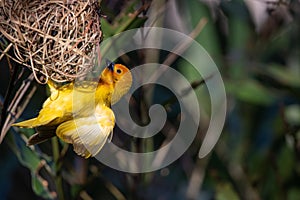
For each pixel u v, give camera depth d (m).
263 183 12.35
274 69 12.74
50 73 8.06
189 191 12.27
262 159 12.41
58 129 8.05
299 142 12.36
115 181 12.41
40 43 8.02
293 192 12.33
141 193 10.95
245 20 12.88
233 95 12.62
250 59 12.90
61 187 9.83
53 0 7.98
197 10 12.34
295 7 12.32
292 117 13.02
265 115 12.83
